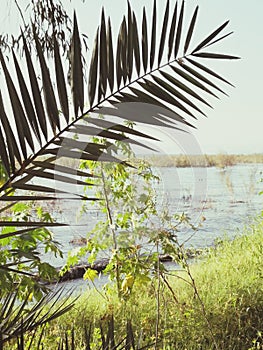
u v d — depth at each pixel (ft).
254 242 20.58
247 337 13.99
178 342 13.50
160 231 11.21
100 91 4.84
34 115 4.70
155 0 4.99
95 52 4.83
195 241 21.97
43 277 12.14
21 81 4.67
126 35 4.98
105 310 14.96
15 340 10.46
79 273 20.42
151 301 15.56
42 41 13.60
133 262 14.58
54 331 12.66
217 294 15.94
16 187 4.67
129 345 6.21
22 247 11.97
